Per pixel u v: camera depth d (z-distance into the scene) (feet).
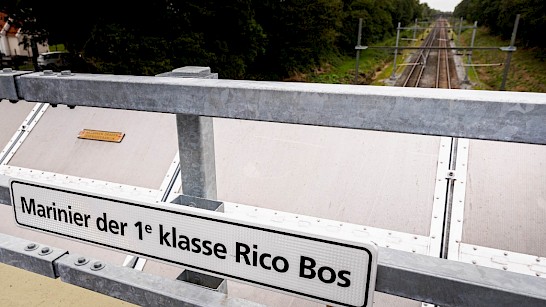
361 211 5.07
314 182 5.56
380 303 4.25
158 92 2.65
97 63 45.42
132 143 7.07
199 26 54.44
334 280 2.53
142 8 47.78
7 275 5.24
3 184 3.53
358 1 120.06
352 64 100.17
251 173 5.90
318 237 2.48
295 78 77.77
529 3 103.86
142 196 6.05
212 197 3.32
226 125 6.78
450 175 5.22
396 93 2.11
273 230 2.59
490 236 4.50
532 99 1.88
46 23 49.70
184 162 3.12
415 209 4.95
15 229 6.34
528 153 5.30
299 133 6.32
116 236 3.14
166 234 2.93
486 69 97.66
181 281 3.07
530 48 104.53
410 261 2.40
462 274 2.27
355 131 6.14
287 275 2.66
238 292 4.67
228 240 2.74
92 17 47.39
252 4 61.62
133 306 4.67
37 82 3.01
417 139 5.80
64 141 7.55
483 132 2.00
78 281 3.28
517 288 2.15
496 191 4.93
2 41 88.38
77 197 3.16
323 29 78.13
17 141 7.89
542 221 4.52
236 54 59.52
